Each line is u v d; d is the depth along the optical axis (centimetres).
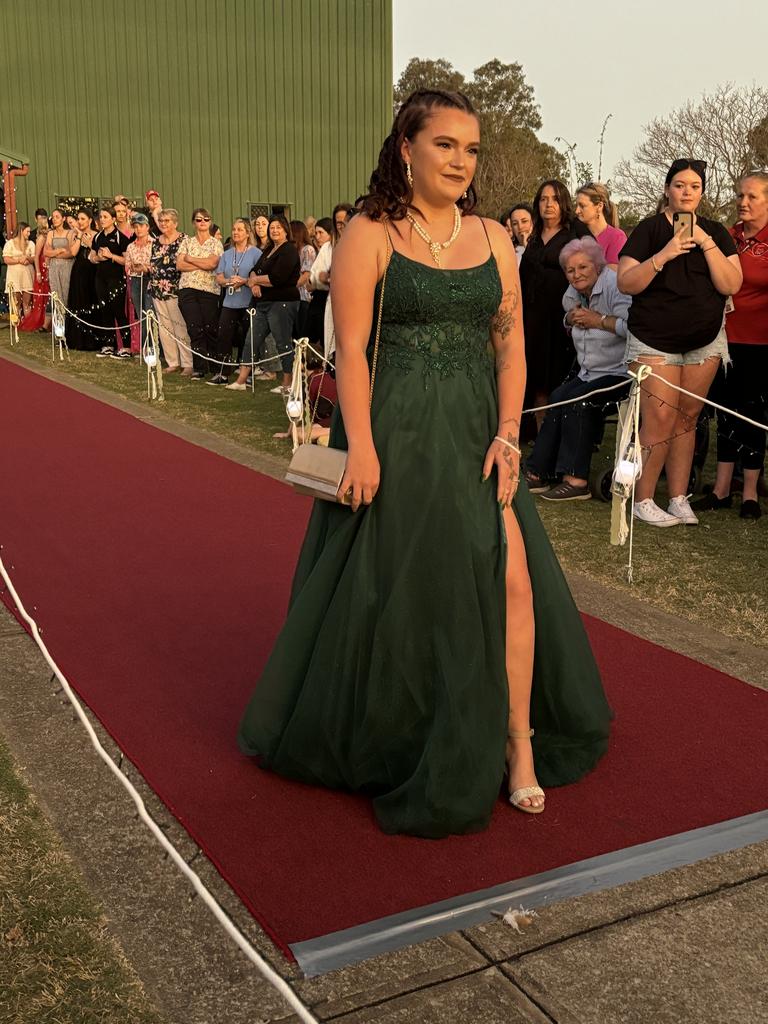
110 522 605
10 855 277
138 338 1360
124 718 356
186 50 2456
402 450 289
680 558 539
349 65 2598
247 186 2561
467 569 287
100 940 244
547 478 691
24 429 883
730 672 399
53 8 2333
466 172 284
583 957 238
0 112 2325
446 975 231
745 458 623
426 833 283
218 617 454
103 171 2430
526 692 304
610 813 299
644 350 576
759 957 239
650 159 3120
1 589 489
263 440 837
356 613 289
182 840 285
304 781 313
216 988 229
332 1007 222
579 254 654
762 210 599
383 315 291
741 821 294
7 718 357
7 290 1552
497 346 308
